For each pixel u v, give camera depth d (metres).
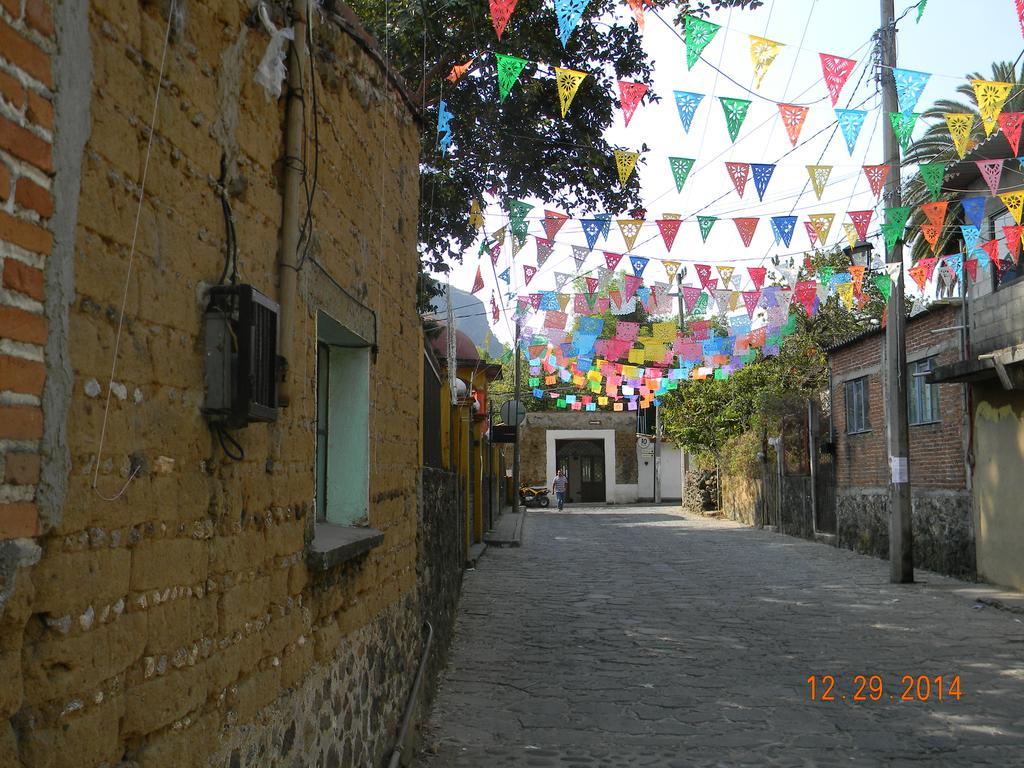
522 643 9.91
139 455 2.43
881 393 19.12
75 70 2.11
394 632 5.87
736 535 25.44
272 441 3.47
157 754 2.51
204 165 2.89
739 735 6.66
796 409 25.02
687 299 11.85
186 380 2.74
